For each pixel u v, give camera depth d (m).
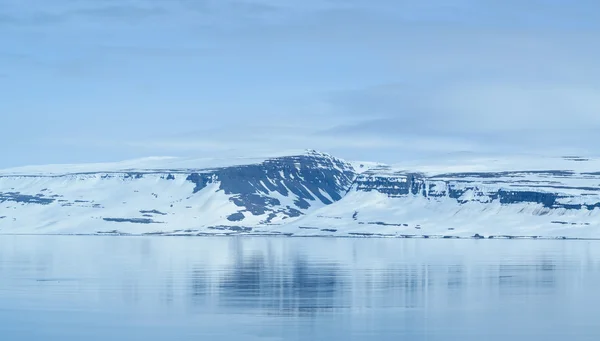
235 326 182.12
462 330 177.12
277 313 199.38
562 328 179.12
